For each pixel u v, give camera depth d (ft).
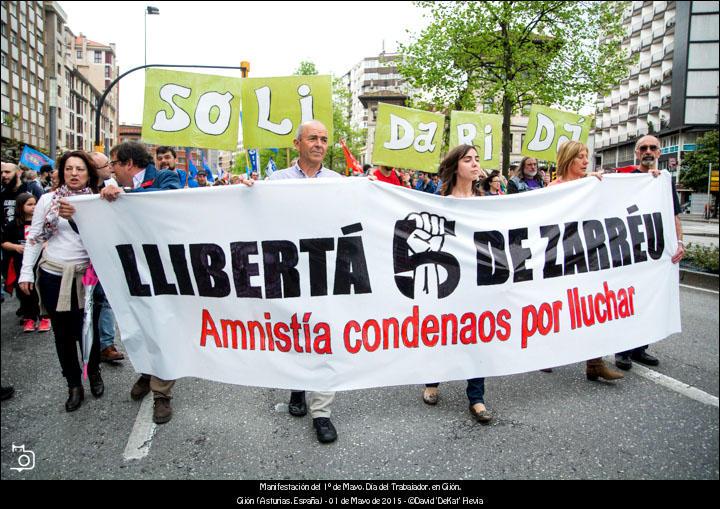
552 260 11.34
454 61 61.93
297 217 10.14
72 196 10.51
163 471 8.69
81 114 203.92
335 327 10.15
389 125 19.72
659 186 12.92
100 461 8.98
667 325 12.90
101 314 13.79
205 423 10.44
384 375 10.27
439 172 11.81
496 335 10.82
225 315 10.27
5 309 21.02
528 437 9.89
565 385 12.57
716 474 8.66
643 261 12.46
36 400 11.56
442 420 10.62
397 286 10.36
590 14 59.77
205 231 10.24
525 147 20.08
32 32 132.57
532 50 57.31
